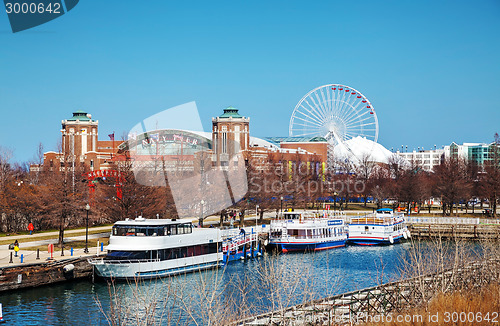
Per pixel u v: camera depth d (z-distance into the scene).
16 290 69.62
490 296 48.41
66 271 74.00
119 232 78.94
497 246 68.50
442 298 45.44
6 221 108.69
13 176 131.50
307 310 48.28
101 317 59.12
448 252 83.69
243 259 95.56
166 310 59.66
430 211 181.00
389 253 104.69
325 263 91.69
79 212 109.38
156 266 76.50
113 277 73.88
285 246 106.50
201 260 83.88
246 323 45.41
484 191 162.75
